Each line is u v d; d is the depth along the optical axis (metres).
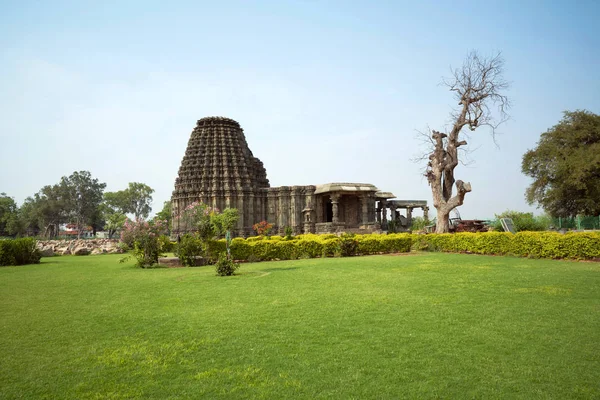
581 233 21.58
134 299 13.13
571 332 8.41
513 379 6.32
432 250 29.38
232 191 58.34
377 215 64.44
